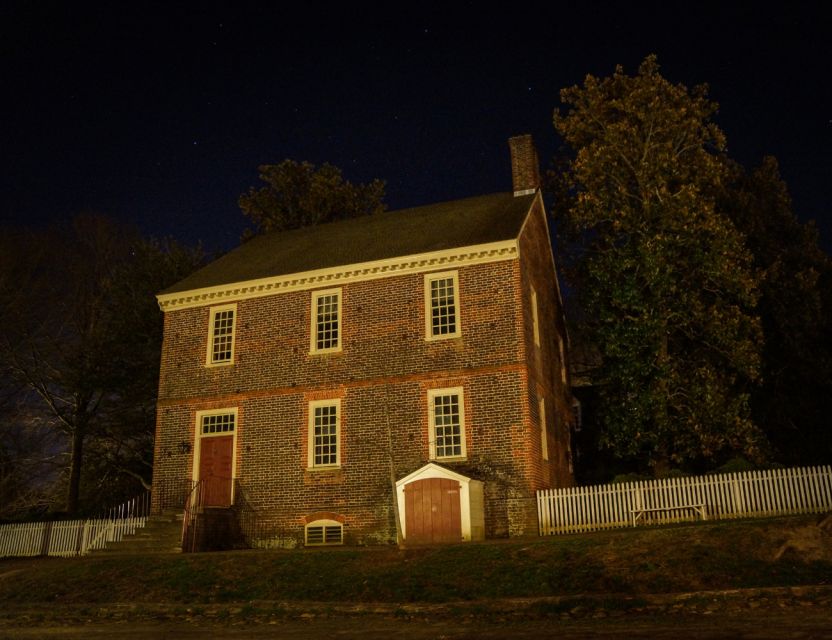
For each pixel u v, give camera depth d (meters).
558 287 30.05
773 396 27.83
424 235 25.20
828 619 10.45
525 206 25.50
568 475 27.19
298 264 25.59
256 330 24.89
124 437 36.97
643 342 24.48
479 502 20.20
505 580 14.54
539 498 20.50
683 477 20.17
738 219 29.94
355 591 15.10
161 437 25.14
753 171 31.27
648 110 27.38
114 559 19.42
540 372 23.80
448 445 21.56
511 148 27.98
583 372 34.84
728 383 24.98
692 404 23.86
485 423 21.23
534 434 21.56
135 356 35.47
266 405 23.97
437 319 22.67
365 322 23.42
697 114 27.42
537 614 12.48
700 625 10.62
